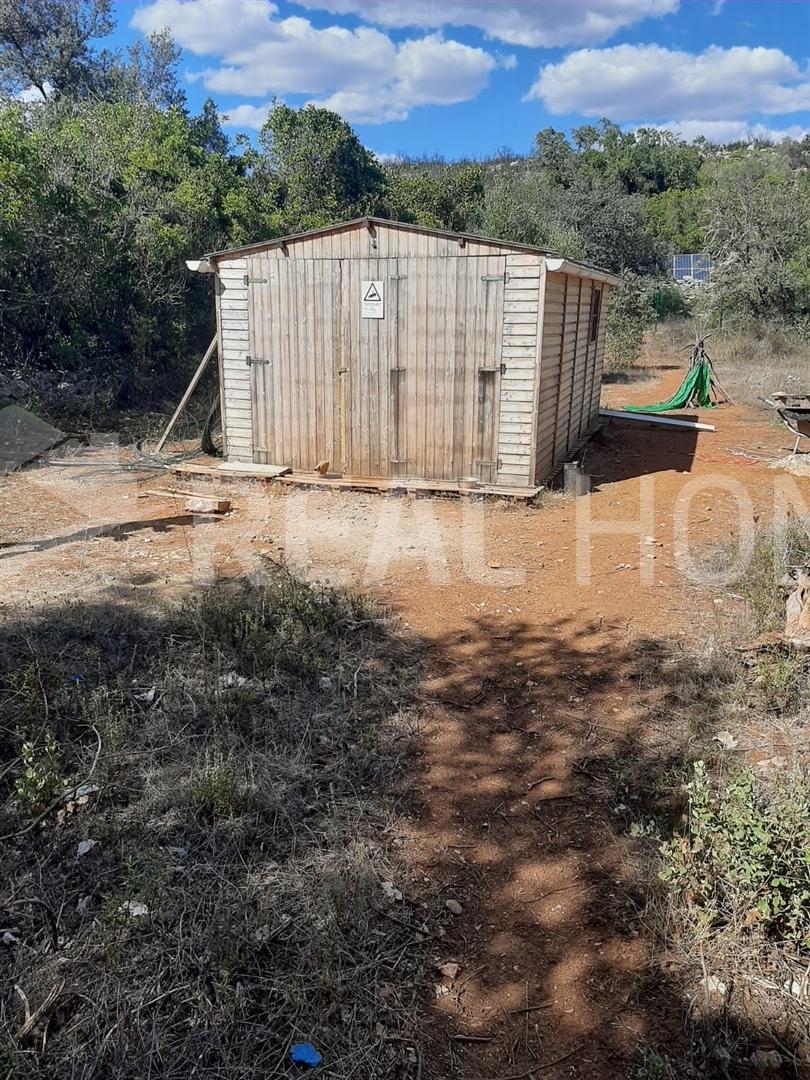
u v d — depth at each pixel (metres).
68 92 27.47
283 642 5.16
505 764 4.20
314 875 3.32
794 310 24.73
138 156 17.06
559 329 9.89
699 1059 2.63
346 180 27.41
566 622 5.89
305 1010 2.73
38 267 13.55
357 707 4.61
